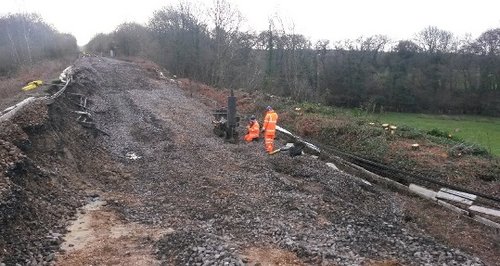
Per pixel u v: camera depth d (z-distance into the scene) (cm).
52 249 930
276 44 5131
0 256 835
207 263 846
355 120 2219
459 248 1062
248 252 916
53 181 1247
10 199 969
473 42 6197
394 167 1672
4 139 1234
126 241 991
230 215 1122
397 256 938
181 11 5441
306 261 880
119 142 1919
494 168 1539
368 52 5947
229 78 4819
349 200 1321
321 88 5250
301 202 1216
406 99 5672
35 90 2339
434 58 6119
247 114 2758
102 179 1445
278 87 4422
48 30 6569
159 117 2388
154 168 1574
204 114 2625
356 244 980
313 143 2025
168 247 940
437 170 1579
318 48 5616
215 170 1529
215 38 5034
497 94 5562
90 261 886
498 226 1184
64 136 1608
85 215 1137
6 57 4875
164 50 5703
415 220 1233
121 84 3494
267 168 1549
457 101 5650
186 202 1235
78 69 3434
